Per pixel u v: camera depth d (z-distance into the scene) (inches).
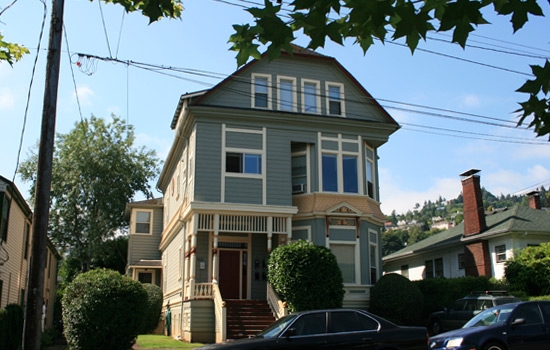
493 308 530.3
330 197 940.0
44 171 403.5
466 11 167.9
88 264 1567.4
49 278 1243.2
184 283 928.9
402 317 845.2
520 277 937.5
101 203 1523.1
